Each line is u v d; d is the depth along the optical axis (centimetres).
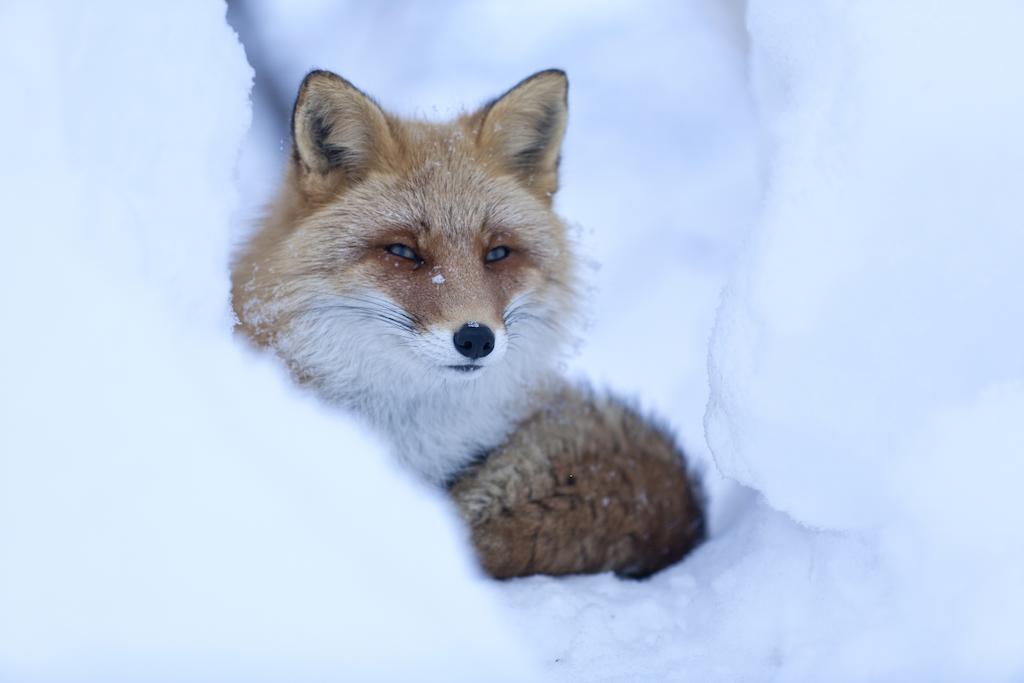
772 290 468
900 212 462
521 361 696
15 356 405
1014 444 432
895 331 454
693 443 977
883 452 453
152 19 492
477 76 1512
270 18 1533
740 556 559
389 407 677
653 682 462
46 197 438
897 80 477
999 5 483
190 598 387
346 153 670
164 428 412
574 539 658
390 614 412
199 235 489
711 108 1493
